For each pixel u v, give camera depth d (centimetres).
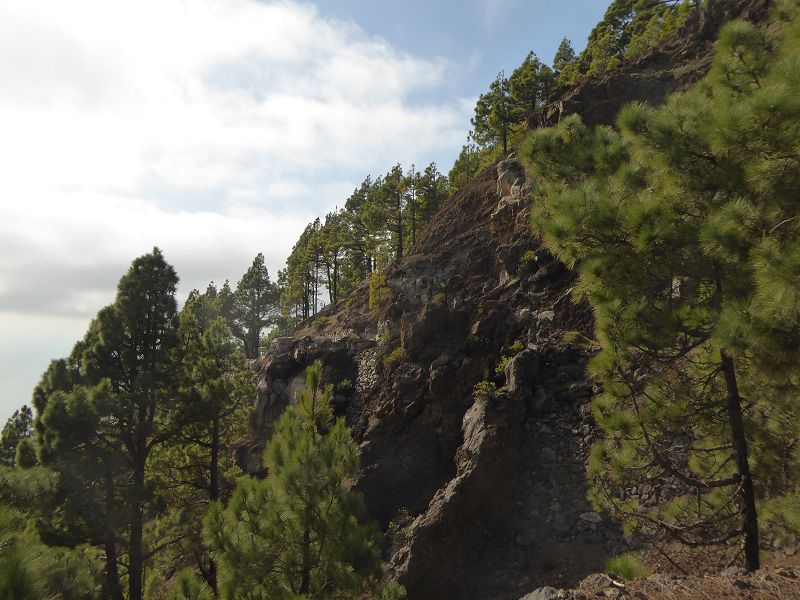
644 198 783
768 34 789
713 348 801
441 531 1691
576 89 2950
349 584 891
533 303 2456
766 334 567
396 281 3127
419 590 1591
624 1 5081
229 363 2391
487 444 1847
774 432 827
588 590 731
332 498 939
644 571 802
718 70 809
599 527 1593
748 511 808
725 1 2850
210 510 962
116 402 1738
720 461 916
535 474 1836
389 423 2366
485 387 2080
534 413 2005
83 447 1719
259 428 3175
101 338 1884
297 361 3266
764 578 642
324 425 1088
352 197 7075
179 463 2253
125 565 1767
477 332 2456
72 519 1628
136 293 1931
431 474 2109
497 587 1550
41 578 510
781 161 633
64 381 2006
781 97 596
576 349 2147
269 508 920
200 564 1955
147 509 1778
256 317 7381
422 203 5219
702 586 653
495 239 2994
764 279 558
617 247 810
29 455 1903
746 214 650
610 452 902
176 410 1967
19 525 608
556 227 830
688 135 749
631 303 818
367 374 2870
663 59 2958
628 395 862
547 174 983
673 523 958
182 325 2095
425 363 2489
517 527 1712
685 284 829
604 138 943
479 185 3647
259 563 904
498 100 4672
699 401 844
